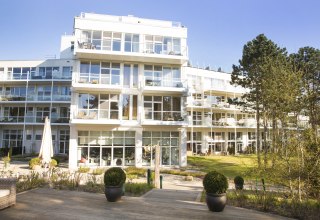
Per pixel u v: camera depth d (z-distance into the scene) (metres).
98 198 10.52
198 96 46.91
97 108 27.66
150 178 16.31
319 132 11.29
